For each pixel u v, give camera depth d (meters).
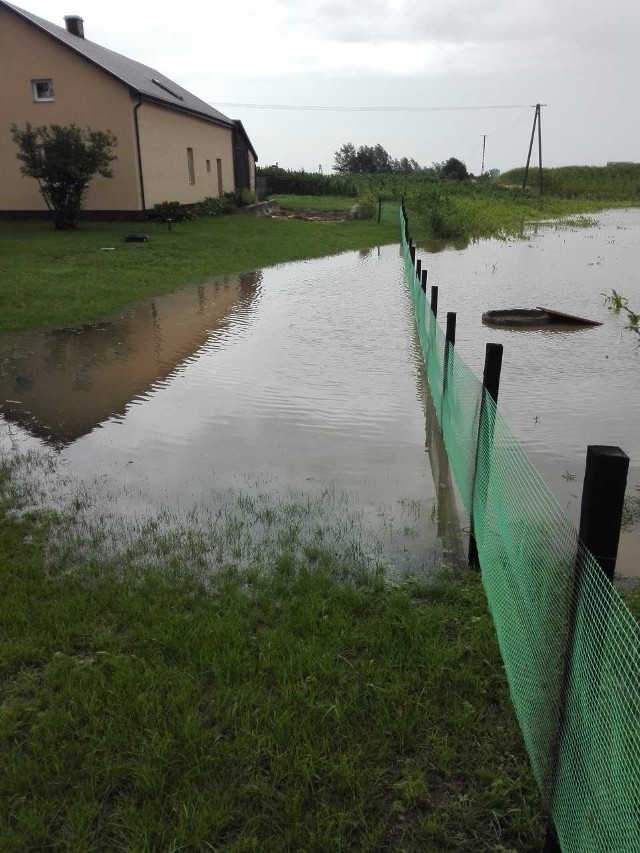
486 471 3.95
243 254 19.80
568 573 2.36
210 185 30.52
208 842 2.51
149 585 4.16
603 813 1.96
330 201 39.81
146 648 3.57
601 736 1.99
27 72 22.50
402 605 3.92
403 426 7.04
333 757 2.85
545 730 2.48
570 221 36.09
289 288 15.45
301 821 2.61
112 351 10.00
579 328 11.64
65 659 3.46
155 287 14.70
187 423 7.16
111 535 4.85
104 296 13.42
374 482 5.75
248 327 11.56
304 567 4.34
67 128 21.45
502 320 11.80
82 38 26.20
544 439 6.59
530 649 2.71
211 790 2.71
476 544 4.36
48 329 11.22
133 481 5.78
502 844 2.53
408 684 3.27
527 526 2.98
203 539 4.79
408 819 2.62
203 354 9.87
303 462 6.16
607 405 7.59
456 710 3.10
